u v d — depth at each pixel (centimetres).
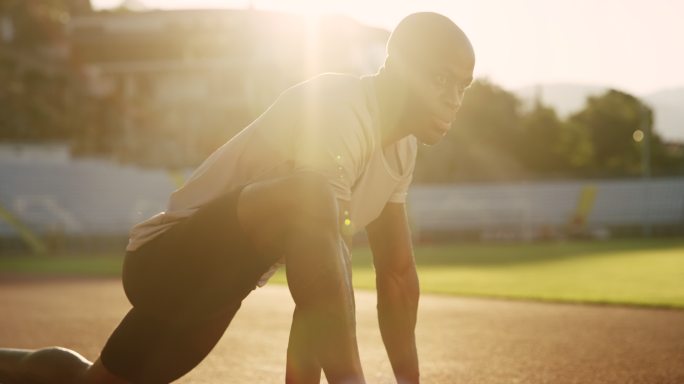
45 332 693
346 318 173
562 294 1097
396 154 218
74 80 5728
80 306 971
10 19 5469
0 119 4728
